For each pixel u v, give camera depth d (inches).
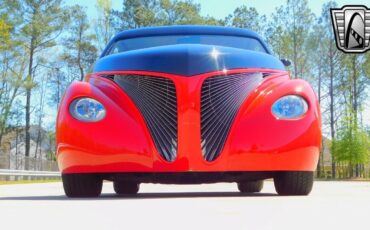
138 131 152.9
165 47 162.9
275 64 169.2
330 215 98.9
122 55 165.0
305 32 1795.0
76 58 1827.0
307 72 1818.4
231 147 152.3
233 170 152.7
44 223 88.0
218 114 153.9
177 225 83.6
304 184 165.0
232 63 159.0
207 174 156.0
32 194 229.8
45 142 2247.8
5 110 1722.4
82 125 155.1
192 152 151.5
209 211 106.7
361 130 1807.3
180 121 152.3
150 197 164.1
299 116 156.5
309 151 156.4
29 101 1727.4
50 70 1898.4
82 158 154.7
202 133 152.7
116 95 157.2
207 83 155.1
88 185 165.5
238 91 156.3
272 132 154.1
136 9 1770.4
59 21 1731.1
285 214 100.6
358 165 2003.0
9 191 291.1
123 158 152.4
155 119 153.7
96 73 166.6
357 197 156.9
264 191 250.4
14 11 1651.1
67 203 132.6
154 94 155.0
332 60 1833.2
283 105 156.6
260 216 97.0
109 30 1784.0
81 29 1779.0
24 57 1713.8
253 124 153.9
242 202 131.3
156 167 151.7
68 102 158.6
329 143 1914.4
